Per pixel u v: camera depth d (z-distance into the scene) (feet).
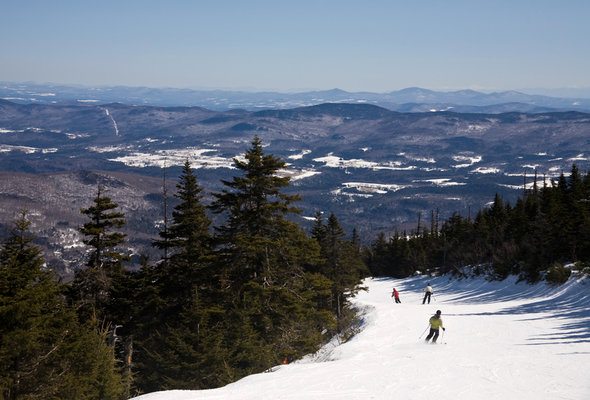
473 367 57.93
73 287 99.19
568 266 155.12
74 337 73.31
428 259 342.23
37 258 71.05
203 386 85.92
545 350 67.82
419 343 78.38
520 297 154.40
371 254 423.23
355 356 67.41
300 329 99.19
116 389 77.56
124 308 101.86
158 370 90.27
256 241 92.53
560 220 179.42
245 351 89.40
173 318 101.65
